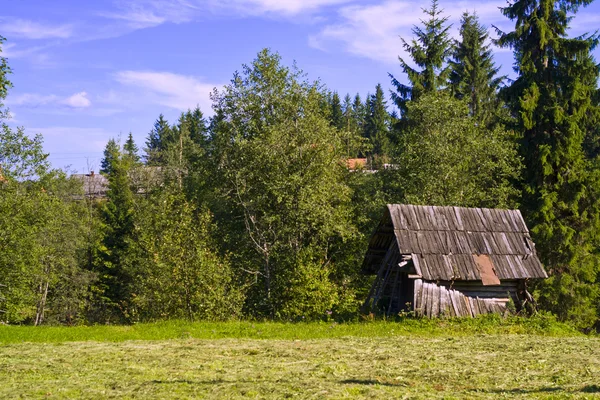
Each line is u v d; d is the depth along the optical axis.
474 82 41.56
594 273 29.48
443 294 20.86
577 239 29.89
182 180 43.91
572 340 16.52
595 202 29.84
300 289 25.92
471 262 21.64
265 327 19.34
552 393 8.84
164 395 8.84
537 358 12.96
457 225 22.64
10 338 16.97
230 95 32.12
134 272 39.88
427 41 37.53
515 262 22.16
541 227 29.12
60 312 44.38
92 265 49.84
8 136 29.03
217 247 28.62
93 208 59.00
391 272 23.72
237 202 30.31
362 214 31.83
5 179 29.30
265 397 8.64
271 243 30.00
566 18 30.92
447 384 9.84
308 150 29.50
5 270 29.70
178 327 19.25
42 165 29.80
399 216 22.27
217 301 24.23
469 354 13.67
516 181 31.80
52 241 40.84
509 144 30.92
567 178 29.78
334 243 31.92
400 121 38.03
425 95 33.91
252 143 29.61
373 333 17.98
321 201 28.84
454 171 30.61
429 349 14.52
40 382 10.05
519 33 31.02
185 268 24.61
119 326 19.84
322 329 18.84
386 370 11.35
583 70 30.44
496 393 8.97
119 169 52.28
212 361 12.60
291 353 13.77
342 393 8.79
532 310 21.89
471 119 33.09
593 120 31.62
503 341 16.16
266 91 32.25
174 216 26.67
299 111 31.80
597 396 8.42
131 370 11.30
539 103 30.62
